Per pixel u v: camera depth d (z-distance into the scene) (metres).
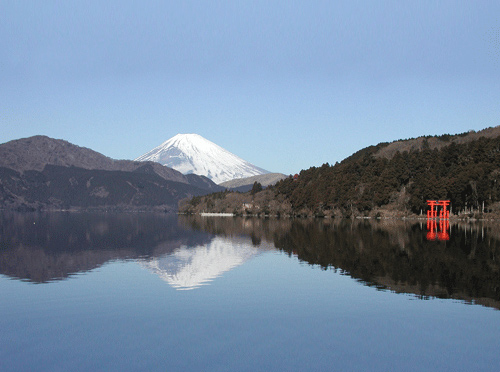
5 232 139.75
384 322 34.91
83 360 28.14
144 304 39.91
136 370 26.78
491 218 188.50
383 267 59.44
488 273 54.72
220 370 26.77
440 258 67.88
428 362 27.89
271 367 27.14
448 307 39.03
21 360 28.20
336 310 38.09
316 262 64.38
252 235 118.31
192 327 33.75
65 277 52.88
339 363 27.72
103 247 88.69
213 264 63.03
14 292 44.62
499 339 31.42
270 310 37.97
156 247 88.31
